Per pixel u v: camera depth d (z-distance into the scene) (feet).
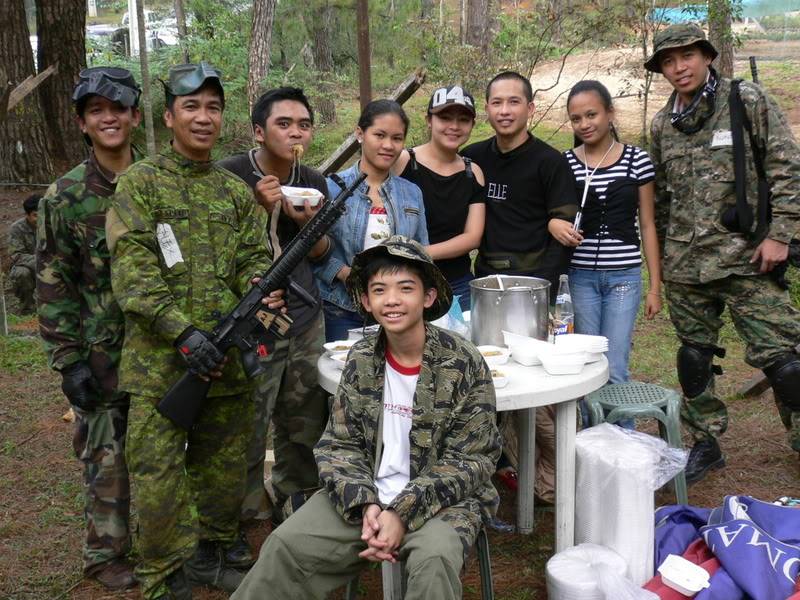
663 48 12.30
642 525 9.63
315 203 10.78
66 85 40.27
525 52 32.32
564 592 9.13
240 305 9.05
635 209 12.87
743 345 19.81
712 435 13.43
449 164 12.62
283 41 55.11
